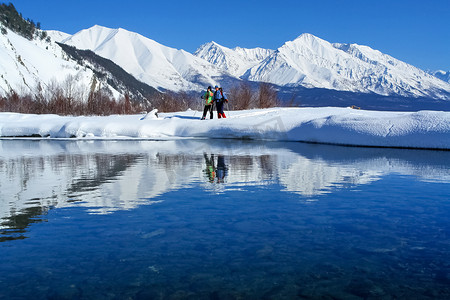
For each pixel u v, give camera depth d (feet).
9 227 10.70
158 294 6.89
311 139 42.16
